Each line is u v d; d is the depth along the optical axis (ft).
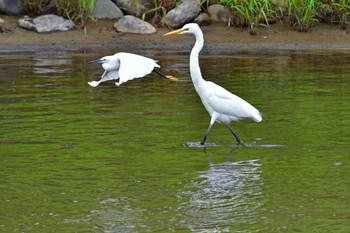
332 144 43.96
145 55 74.90
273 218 32.55
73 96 57.36
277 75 65.51
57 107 53.52
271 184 37.06
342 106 53.36
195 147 43.88
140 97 57.62
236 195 35.53
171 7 86.22
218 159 41.39
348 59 73.15
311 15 84.94
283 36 82.89
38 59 72.69
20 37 80.43
